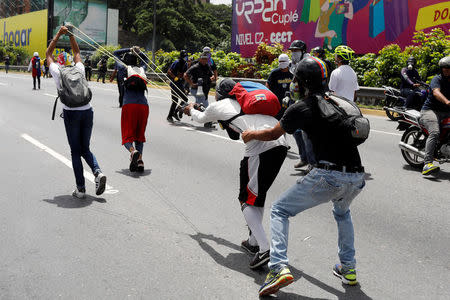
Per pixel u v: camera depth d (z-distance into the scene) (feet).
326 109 10.54
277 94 25.21
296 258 13.37
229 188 20.11
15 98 56.49
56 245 13.88
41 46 180.04
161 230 15.25
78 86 17.30
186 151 27.68
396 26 57.72
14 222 15.65
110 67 116.98
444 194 19.80
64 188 19.56
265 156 12.26
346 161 10.66
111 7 241.35
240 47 82.53
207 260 13.12
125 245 14.01
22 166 23.02
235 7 82.84
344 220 11.69
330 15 65.92
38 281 11.74
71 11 175.11
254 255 13.48
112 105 51.01
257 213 12.49
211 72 36.37
